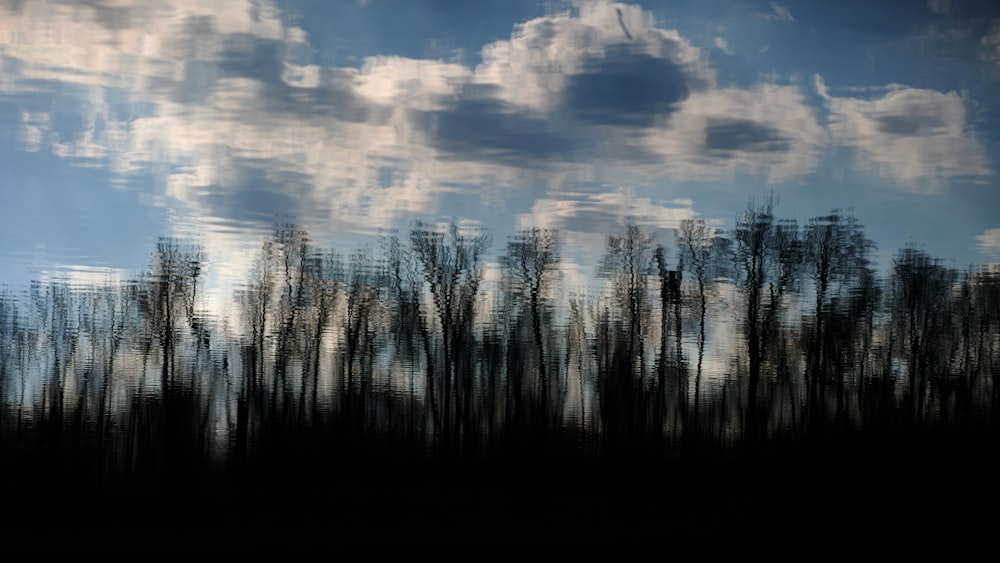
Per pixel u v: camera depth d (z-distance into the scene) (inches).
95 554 2320.4
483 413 3676.2
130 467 3176.7
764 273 3801.7
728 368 3789.4
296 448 3378.4
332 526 2578.7
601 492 2960.1
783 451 3464.6
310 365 3737.7
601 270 3939.5
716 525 2554.1
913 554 2268.7
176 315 3715.6
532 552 2335.1
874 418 3678.6
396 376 3732.8
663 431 3641.7
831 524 2539.4
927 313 3870.6
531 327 3823.8
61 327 3666.3
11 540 2425.0
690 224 3932.1
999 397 3730.3
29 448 3233.3
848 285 3814.0
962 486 2979.8
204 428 3511.3
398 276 3814.0
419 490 2970.0
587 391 3786.9
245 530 2539.4
